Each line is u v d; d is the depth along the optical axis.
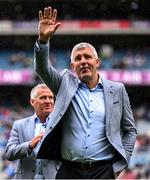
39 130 8.44
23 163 8.27
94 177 6.33
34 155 8.16
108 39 49.72
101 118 6.44
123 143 6.66
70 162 6.41
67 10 51.91
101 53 48.38
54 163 8.19
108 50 48.66
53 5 51.78
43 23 6.30
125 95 6.70
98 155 6.36
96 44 49.66
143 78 45.56
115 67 46.19
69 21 49.50
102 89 6.63
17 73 45.91
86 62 6.45
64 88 6.48
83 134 6.36
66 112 6.44
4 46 49.19
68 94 6.44
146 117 42.16
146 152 33.59
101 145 6.37
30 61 47.44
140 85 45.91
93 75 6.56
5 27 49.06
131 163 32.56
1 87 46.22
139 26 49.19
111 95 6.57
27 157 8.23
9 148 8.30
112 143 6.36
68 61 48.03
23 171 8.27
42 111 8.39
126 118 6.70
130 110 6.75
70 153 6.36
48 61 6.41
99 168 6.36
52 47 49.53
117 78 45.72
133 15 51.59
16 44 49.53
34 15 52.06
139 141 35.38
